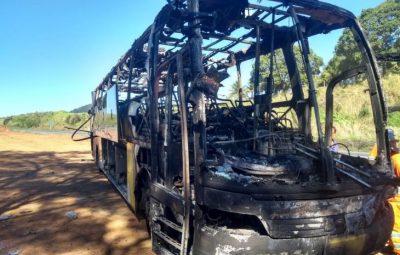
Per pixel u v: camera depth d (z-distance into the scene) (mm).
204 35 5000
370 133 16547
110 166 9656
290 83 5414
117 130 7594
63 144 26203
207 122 5039
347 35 24125
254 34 5281
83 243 5617
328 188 3342
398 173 4785
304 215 3299
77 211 7465
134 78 7223
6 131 39344
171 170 4438
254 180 3357
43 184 10609
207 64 6207
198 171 3637
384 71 26766
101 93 10461
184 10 4023
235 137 4863
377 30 27625
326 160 3457
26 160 16625
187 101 3871
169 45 5078
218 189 3416
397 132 15578
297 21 4332
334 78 4574
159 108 5145
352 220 3486
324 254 3375
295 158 4004
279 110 6105
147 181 5676
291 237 3270
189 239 3803
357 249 3555
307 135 5000
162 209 4586
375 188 3670
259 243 3277
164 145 4645
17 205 8086
